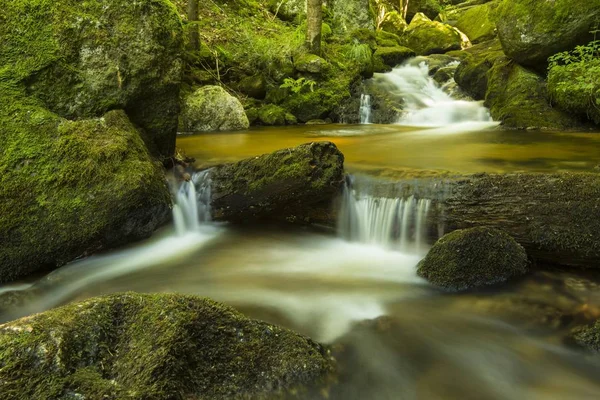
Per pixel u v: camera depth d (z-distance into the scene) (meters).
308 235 4.96
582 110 8.09
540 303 3.35
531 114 8.59
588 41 8.31
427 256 3.86
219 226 5.18
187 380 2.08
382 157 5.80
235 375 2.24
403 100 11.09
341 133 8.57
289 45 11.27
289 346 2.48
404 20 18.62
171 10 5.14
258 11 14.62
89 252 4.04
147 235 4.45
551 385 2.62
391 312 3.35
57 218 3.82
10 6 4.09
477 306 3.37
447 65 13.17
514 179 3.99
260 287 3.76
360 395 2.49
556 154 5.76
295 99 10.59
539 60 9.12
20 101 4.04
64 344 2.00
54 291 3.62
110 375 2.04
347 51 12.23
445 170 4.71
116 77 4.66
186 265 4.23
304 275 4.02
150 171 4.32
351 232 4.82
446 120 10.06
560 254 3.73
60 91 4.35
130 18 4.77
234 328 2.40
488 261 3.61
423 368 2.74
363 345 2.92
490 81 9.95
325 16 14.62
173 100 5.24
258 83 10.50
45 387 1.82
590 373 2.68
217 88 9.41
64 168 3.90
